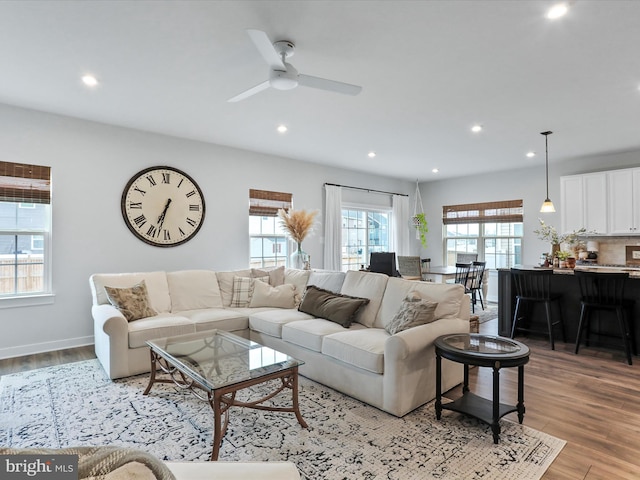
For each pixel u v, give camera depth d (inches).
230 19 91.5
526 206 273.9
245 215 223.6
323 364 124.1
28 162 155.3
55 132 161.3
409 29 95.6
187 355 104.6
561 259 191.5
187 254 200.1
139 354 133.0
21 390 119.7
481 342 103.6
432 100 144.3
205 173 207.0
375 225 312.8
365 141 203.9
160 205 190.1
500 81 126.6
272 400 113.6
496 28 94.9
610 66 115.4
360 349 110.2
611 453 85.7
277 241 240.4
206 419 101.7
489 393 119.2
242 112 158.6
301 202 253.4
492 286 294.7
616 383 127.7
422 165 267.6
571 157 240.8
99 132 172.7
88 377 131.0
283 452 85.7
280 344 141.9
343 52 107.3
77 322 167.2
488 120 167.5
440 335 111.9
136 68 117.9
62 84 130.0
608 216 226.2
